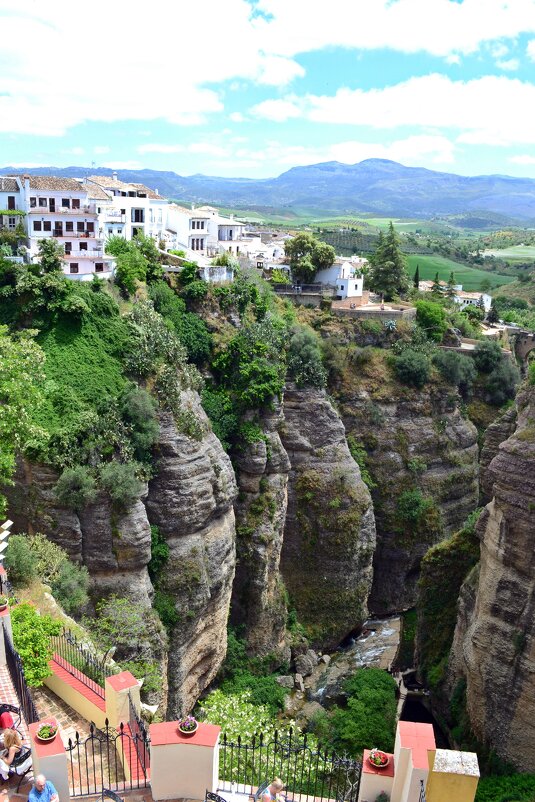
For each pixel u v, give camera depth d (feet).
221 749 110.11
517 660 151.12
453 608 198.29
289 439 244.83
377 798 63.77
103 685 96.22
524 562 152.87
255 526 222.28
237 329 239.09
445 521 272.92
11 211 222.89
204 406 217.97
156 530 180.45
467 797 57.11
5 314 190.90
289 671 228.84
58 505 162.40
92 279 207.00
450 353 285.64
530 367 175.94
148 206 299.79
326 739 180.55
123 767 75.61
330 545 242.78
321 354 266.16
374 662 229.45
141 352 190.60
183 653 182.91
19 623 94.22
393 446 266.36
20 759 64.85
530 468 152.87
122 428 174.40
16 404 137.69
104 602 162.20
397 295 352.49
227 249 344.28
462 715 169.89
